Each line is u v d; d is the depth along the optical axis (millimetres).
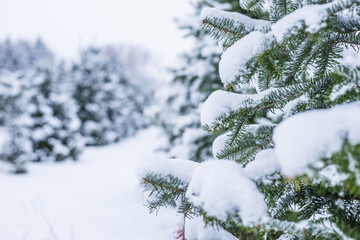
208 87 2717
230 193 520
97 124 7637
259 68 694
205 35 2697
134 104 9977
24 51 18734
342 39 679
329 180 513
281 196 731
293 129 467
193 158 2629
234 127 764
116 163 5746
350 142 443
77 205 3344
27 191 3926
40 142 5590
